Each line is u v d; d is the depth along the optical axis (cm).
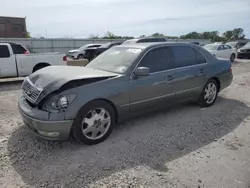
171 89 459
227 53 1816
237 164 322
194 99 525
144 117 486
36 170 298
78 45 3309
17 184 272
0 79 1028
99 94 355
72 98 333
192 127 438
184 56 495
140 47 448
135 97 402
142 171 299
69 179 281
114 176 287
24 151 342
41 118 322
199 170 305
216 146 371
